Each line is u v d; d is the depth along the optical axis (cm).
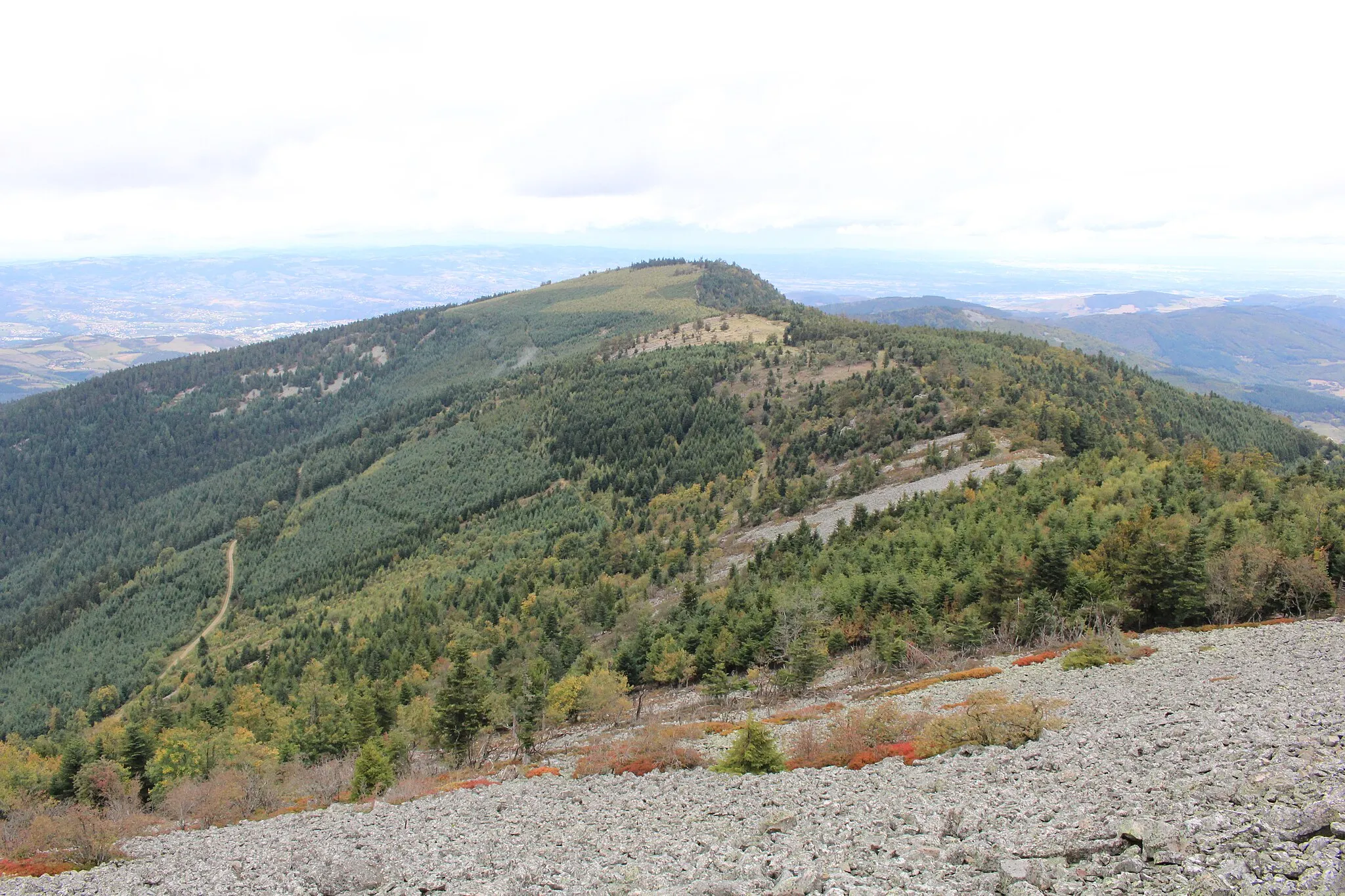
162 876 3925
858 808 3094
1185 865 1805
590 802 4269
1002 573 8756
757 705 7788
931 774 3544
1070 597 8031
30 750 11506
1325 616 7144
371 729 8388
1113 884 1819
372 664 13350
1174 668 5544
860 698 6956
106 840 4866
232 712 11569
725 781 4291
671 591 13725
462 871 3023
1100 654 6312
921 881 2017
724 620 10094
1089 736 3588
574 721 8988
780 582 11119
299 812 5969
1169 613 7975
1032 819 2453
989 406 18362
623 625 12125
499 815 4278
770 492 17125
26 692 18838
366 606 18338
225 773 7156
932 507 12312
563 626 12706
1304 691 3809
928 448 16612
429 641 13662
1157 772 2692
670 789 4309
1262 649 5722
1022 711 4056
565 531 19400
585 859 3011
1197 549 7838
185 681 16725
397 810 5056
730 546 15225
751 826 3128
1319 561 7625
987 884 1922
